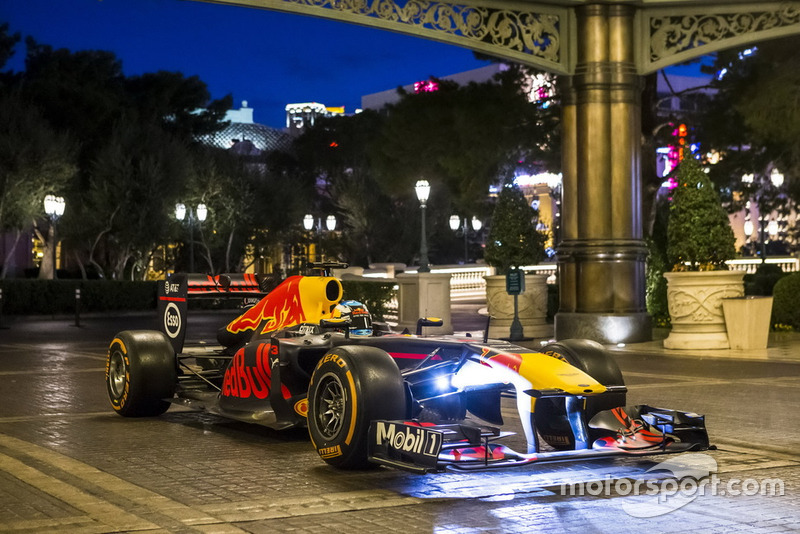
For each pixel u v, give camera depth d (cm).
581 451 643
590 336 1958
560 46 2017
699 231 1831
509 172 2872
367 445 655
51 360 1742
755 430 876
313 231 5712
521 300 2255
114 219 4541
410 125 2845
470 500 603
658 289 2370
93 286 3953
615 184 1984
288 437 846
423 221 2448
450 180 2984
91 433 880
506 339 2148
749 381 1273
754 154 2739
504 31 2011
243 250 5303
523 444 801
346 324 787
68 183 4491
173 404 1021
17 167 4128
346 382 663
